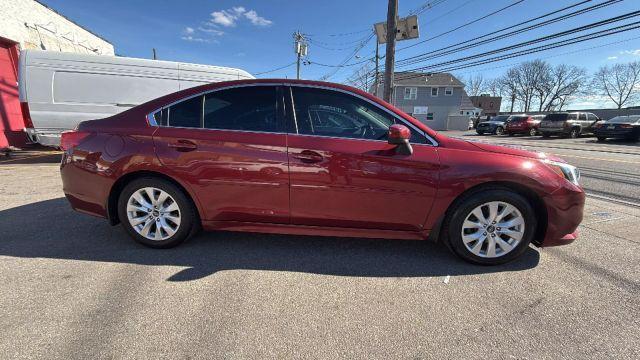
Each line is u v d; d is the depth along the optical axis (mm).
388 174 2811
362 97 2992
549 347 1962
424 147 2854
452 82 46812
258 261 2965
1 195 4883
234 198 2961
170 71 7500
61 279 2570
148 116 3061
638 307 2361
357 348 1935
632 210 4754
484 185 2846
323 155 2834
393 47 10477
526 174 2773
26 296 2334
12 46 9438
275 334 2031
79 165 3080
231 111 3016
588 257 3131
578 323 2180
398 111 2961
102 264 2832
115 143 3010
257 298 2400
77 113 7027
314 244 3348
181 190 3033
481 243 2902
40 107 6855
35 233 3479
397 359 1861
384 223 2932
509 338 2035
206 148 2918
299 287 2559
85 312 2182
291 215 2959
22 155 8766
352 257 3082
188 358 1826
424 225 2932
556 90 63844
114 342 1925
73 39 12305
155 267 2807
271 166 2869
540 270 2879
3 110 9141
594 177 7422
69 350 1853
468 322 2180
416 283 2648
